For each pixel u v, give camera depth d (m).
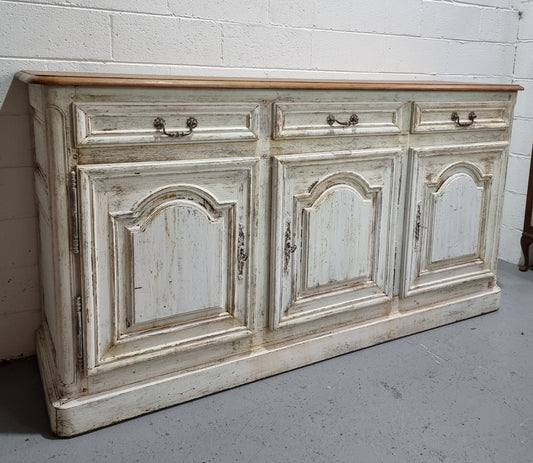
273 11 2.02
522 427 1.50
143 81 1.29
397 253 1.91
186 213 1.44
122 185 1.35
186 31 1.87
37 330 1.82
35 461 1.33
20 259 1.76
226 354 1.62
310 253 1.68
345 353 1.86
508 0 2.60
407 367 1.79
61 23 1.65
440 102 1.83
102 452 1.36
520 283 2.56
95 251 1.34
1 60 1.60
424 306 2.04
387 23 2.30
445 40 2.48
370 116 1.71
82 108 1.26
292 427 1.48
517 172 2.73
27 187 1.72
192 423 1.48
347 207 1.72
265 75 2.07
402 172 1.83
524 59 2.65
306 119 1.58
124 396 1.47
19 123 1.66
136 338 1.45
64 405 1.40
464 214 2.01
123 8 1.74
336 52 2.21
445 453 1.39
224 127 1.46
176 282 1.47
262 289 1.64
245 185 1.52
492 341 1.99
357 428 1.48
